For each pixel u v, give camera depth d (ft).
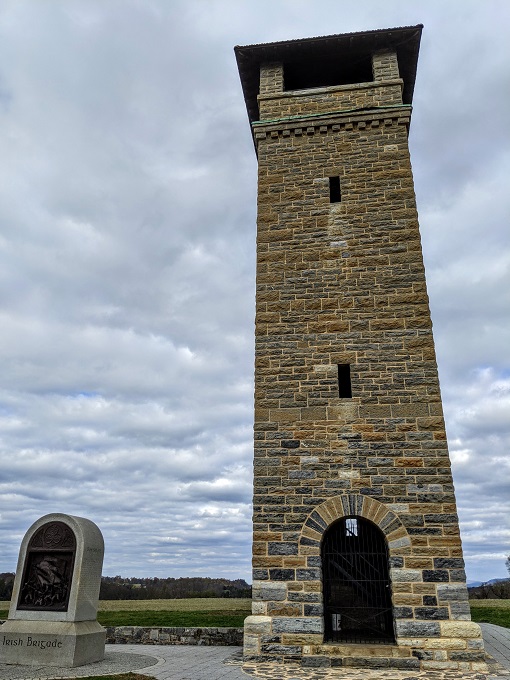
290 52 59.36
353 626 40.63
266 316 48.11
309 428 43.68
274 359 46.42
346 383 46.80
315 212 51.44
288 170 53.78
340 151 53.72
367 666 36.22
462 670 35.47
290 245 50.47
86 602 39.60
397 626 37.35
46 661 36.37
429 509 40.04
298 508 41.42
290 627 38.42
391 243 49.03
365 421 43.21
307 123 55.11
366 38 57.41
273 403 44.93
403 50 58.70
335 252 49.52
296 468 42.60
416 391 43.62
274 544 40.70
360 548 41.37
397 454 41.93
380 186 51.49
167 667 35.88
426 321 45.78
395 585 38.40
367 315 46.78
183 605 88.22
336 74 64.80
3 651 37.19
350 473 41.88
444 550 38.81
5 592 111.96
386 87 55.88
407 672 34.94
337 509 40.93
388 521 40.04
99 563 41.96
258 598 39.47
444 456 41.39
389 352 45.24
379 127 54.13
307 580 39.45
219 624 57.98
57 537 40.81
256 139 55.98
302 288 48.67
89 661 37.86
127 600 107.34
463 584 37.76
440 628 36.91
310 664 36.68
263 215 52.16
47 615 38.34
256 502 42.06
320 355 46.01
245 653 38.06
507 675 34.24
